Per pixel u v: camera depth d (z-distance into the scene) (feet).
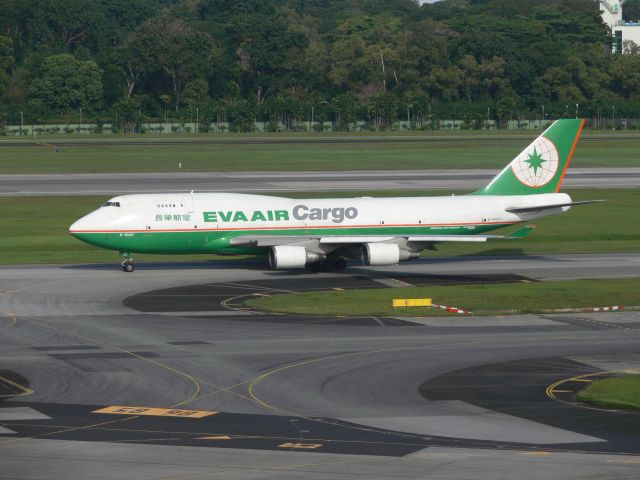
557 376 404.36
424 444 312.29
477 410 355.56
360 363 425.69
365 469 284.20
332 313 533.14
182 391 379.96
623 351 449.89
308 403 364.58
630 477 276.62
